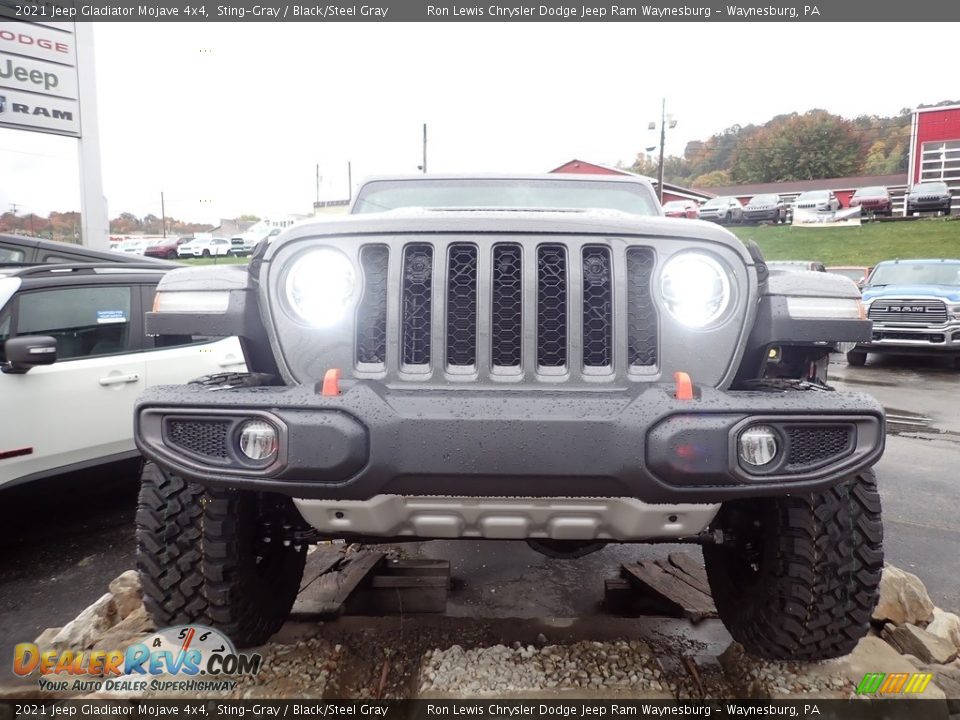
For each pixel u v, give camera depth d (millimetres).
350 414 1693
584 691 2041
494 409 1691
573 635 2525
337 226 1894
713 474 1663
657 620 2646
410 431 1676
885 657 2234
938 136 37312
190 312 1968
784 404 1704
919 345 10586
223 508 1998
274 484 1725
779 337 1889
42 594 3104
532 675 2129
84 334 4027
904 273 11766
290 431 1695
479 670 2146
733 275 1900
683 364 1873
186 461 1760
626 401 1720
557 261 1885
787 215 35375
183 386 1877
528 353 1825
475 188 3568
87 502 4375
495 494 1712
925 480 4898
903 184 45000
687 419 1674
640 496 1702
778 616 2008
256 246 2018
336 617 2613
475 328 1851
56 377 3730
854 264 26953
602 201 3494
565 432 1663
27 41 9867
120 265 4453
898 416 7426
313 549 3197
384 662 2320
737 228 34781
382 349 1889
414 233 1871
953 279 11227
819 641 2010
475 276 1867
